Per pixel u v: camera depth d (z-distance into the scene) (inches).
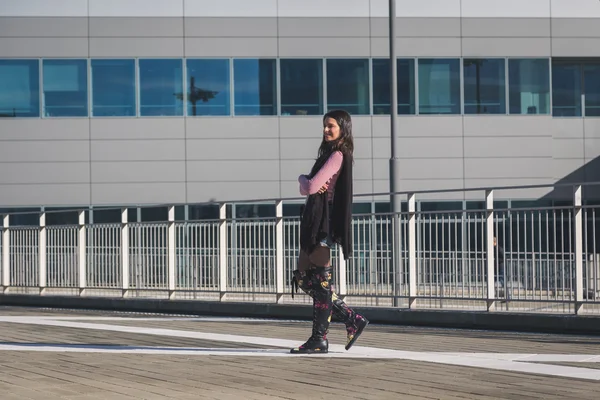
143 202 1722.4
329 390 334.0
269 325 660.1
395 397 318.0
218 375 374.6
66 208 1717.5
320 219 432.1
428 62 1739.7
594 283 595.5
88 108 1718.8
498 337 561.6
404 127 1732.3
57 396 319.3
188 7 1722.4
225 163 1727.4
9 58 1707.7
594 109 1792.6
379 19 1737.2
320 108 1731.1
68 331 599.5
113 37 1717.5
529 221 630.5
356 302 753.6
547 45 1754.4
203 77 1727.4
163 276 884.0
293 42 1729.8
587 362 418.3
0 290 1048.8
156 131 1723.7
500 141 1745.8
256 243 810.8
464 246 666.8
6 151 1713.8
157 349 478.9
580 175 1784.0
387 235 717.9
